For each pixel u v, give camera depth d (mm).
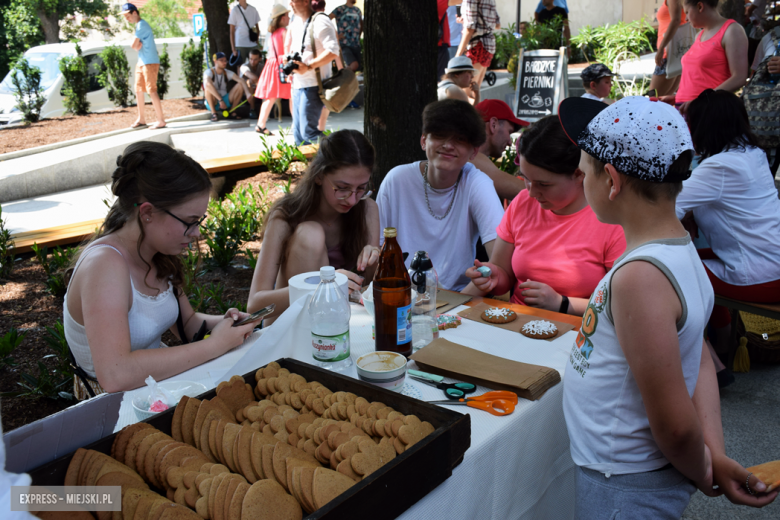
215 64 10742
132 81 12867
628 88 9812
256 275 2562
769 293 2955
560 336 1919
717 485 1325
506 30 15070
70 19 25297
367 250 2553
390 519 1059
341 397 1349
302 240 2523
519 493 1520
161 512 993
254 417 1338
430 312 1982
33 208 7051
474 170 3021
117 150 8570
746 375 3291
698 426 1155
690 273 1151
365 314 2172
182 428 1284
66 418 1131
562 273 2455
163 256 2092
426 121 2811
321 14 6840
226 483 1041
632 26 13023
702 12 4945
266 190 6711
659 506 1288
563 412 1577
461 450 1221
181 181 1891
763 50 4969
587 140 1244
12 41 22516
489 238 2852
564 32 12516
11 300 4402
